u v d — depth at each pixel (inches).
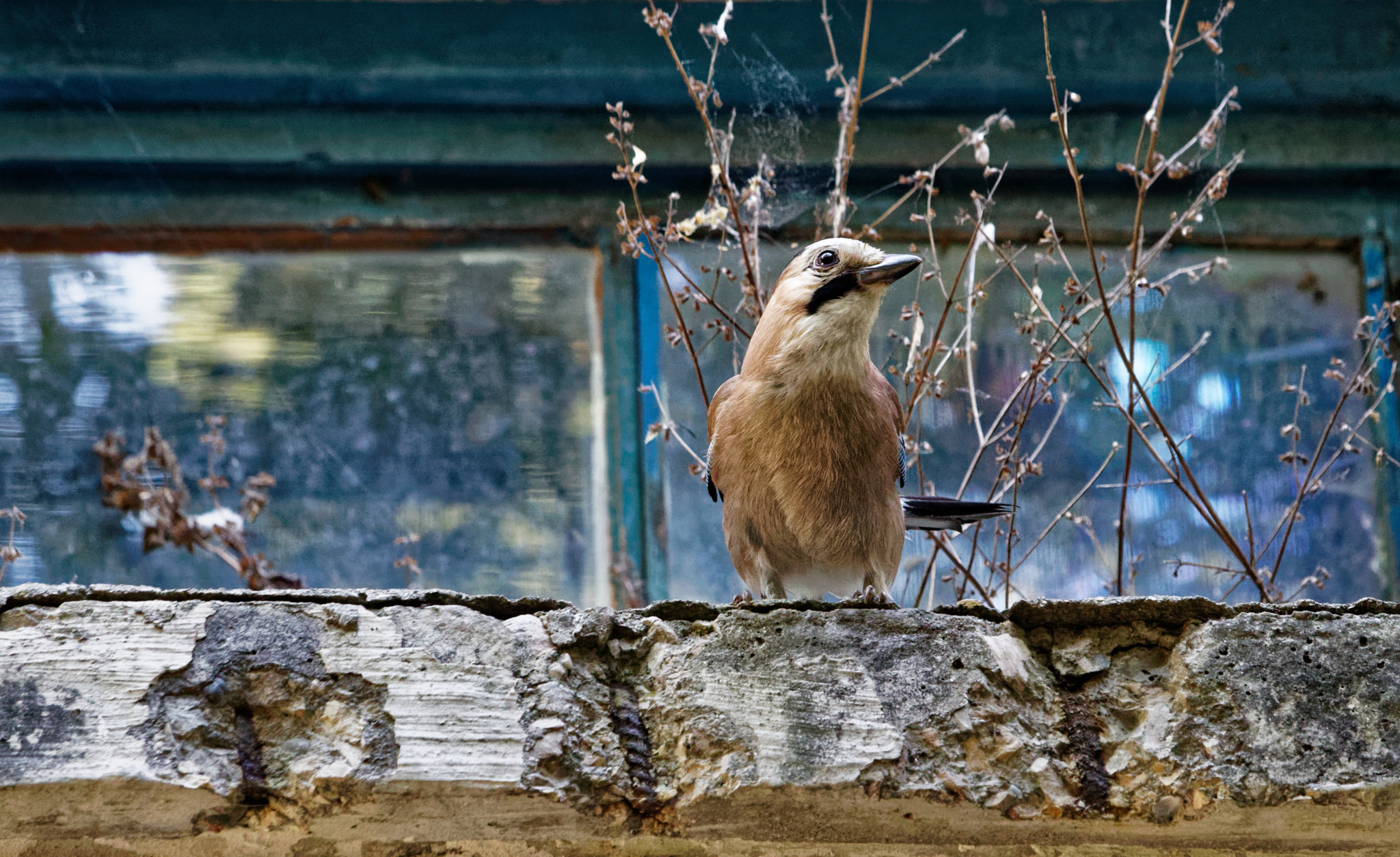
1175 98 456.1
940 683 205.3
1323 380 439.2
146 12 452.8
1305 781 197.9
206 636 194.5
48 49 448.8
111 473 361.4
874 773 197.2
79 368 434.0
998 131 453.1
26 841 199.5
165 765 184.9
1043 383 358.0
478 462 430.0
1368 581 419.5
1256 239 447.5
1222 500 426.0
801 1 460.8
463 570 420.8
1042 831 205.0
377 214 447.5
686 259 439.8
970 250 349.1
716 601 417.1
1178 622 212.5
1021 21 460.1
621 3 458.9
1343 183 454.0
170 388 434.6
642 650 208.5
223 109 451.2
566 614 207.9
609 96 455.5
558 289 444.8
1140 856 213.0
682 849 211.3
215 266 446.3
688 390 432.1
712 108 453.7
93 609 194.2
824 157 450.3
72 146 446.6
